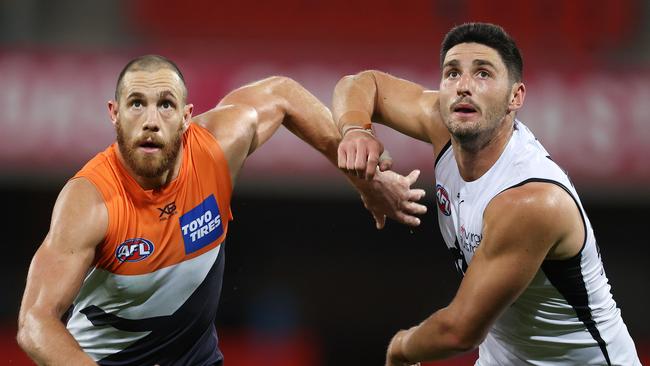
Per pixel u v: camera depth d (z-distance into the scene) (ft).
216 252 57.31
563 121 123.54
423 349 54.08
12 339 139.74
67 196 52.34
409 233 149.18
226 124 58.95
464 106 52.11
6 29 145.59
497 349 59.06
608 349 55.72
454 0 140.05
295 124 65.46
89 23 145.79
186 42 141.79
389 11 140.05
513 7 139.85
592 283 53.93
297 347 139.13
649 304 148.25
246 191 125.49
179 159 54.54
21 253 147.95
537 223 49.78
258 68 125.59
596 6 140.15
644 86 124.98
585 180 122.72
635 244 148.25
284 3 140.77
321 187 124.67
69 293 50.55
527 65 127.03
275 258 149.48
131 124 52.01
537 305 54.49
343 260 150.10
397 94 63.62
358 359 149.38
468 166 53.98
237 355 137.08
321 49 139.85
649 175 122.21
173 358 59.11
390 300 150.51
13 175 122.52
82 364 48.21
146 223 53.88
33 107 122.72
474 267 51.52
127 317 56.34
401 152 121.08
